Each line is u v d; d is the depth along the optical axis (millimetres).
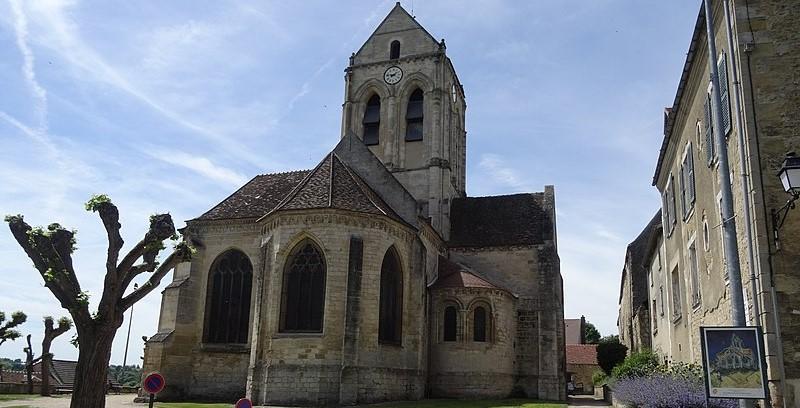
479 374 36125
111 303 21594
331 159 35594
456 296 37156
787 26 16594
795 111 15992
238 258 36969
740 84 16531
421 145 48344
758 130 16078
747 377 12141
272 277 31344
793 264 15094
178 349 35156
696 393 18281
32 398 35438
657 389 19547
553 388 39562
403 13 52062
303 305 31016
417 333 34156
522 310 41969
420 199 46781
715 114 13750
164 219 23016
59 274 21531
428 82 49188
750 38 16656
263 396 29703
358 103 51094
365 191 34719
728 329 12414
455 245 45125
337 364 29688
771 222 15430
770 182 15688
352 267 30688
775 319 14883
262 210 37844
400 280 33812
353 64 51906
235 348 35094
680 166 26359
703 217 21625
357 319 30234
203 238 37594
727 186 13148
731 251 12812
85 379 20609
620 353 55844
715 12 18078
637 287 58594
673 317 31312
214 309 36438
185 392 34875
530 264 43094
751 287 15609
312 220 31406
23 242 21969
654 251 42062
